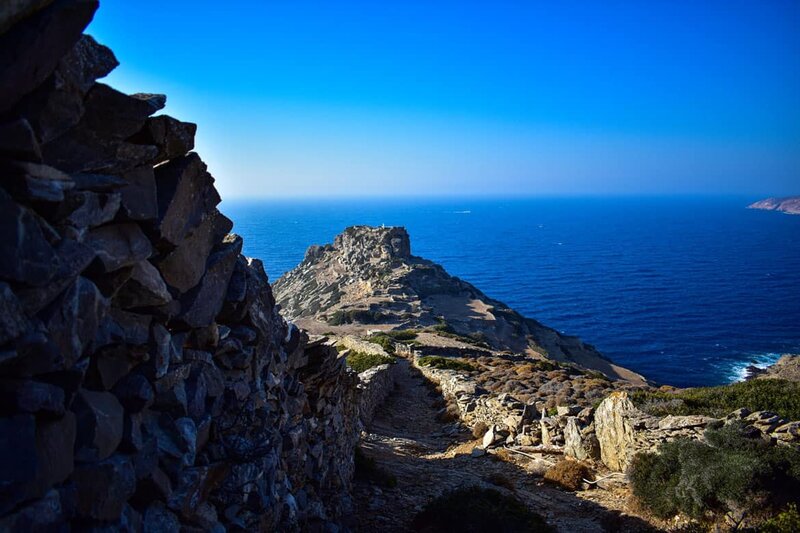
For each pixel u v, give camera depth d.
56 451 4.39
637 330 152.25
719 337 143.12
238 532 7.32
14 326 3.97
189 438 6.25
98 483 4.80
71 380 4.65
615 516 14.23
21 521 3.96
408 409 30.94
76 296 4.62
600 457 18.48
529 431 21.52
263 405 8.74
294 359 10.98
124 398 5.48
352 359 41.44
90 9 4.49
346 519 12.13
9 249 3.98
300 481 10.33
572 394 28.23
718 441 14.08
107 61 5.05
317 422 12.24
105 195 5.01
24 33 4.07
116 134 5.15
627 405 17.39
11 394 4.04
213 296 7.26
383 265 115.44
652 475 14.63
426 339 58.28
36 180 4.23
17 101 4.27
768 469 12.70
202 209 6.83
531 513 13.38
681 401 17.48
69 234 4.64
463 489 14.09
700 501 13.03
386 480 15.84
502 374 35.97
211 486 6.89
